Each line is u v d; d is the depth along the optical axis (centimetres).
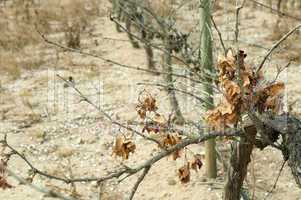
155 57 1250
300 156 307
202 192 709
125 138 296
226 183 401
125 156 297
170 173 753
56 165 802
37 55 1302
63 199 229
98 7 1697
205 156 730
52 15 1645
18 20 1591
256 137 333
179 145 312
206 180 728
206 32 524
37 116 972
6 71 1204
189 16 1060
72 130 919
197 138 313
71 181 296
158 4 816
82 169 789
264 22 1448
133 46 1355
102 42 1409
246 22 1472
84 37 1461
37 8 1717
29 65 1238
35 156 830
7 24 1532
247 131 325
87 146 863
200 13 542
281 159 786
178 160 780
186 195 707
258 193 693
